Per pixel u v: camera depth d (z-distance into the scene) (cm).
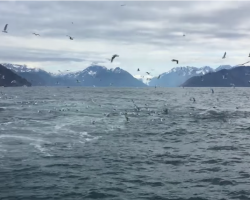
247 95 17325
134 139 3747
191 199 1842
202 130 4575
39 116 5791
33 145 3170
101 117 5909
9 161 2559
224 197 1875
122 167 2484
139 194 1909
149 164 2589
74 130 4212
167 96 15850
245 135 4144
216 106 9244
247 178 2231
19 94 15088
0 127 4266
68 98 12506
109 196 1869
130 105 9212
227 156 2902
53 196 1847
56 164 2512
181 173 2342
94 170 2384
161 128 4712
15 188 1958
